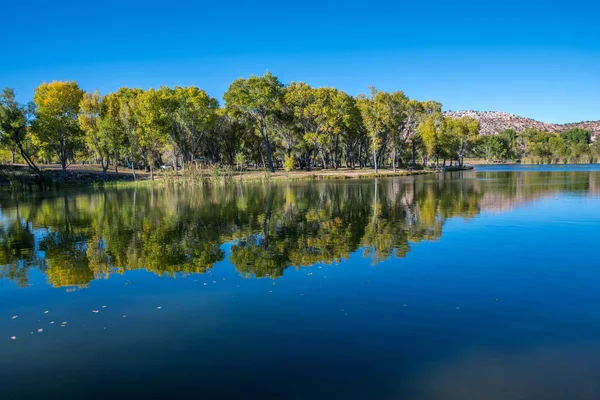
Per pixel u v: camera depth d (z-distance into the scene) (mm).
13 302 11539
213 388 7000
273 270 13938
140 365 7836
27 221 27219
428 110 95875
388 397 6629
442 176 74375
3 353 8469
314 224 23203
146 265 15148
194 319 9906
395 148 89125
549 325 9195
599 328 9008
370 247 17109
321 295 11328
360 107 87688
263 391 6871
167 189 56688
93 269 14805
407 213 26750
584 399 6484
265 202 35594
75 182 66812
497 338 8586
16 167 67875
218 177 63719
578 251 15898
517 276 12820
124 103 71188
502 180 58531
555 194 36812
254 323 9562
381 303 10648
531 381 6992
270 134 92125
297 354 8062
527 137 183875
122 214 29797
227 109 79688
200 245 18359
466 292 11391
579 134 176500
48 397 6879
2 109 57000
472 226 21562
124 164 101438
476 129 115188
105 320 10047
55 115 65125
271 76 76000
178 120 72250
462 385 6906
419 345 8320
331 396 6688
